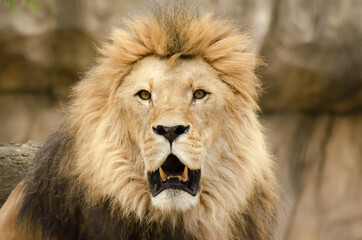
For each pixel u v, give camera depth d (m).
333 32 19.81
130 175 7.06
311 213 21.42
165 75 6.97
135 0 19.75
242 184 7.27
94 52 19.88
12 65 20.11
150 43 7.14
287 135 21.72
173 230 7.04
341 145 21.80
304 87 20.50
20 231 7.82
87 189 7.09
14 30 19.58
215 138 7.15
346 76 20.06
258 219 7.57
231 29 7.60
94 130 7.20
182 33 7.11
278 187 8.17
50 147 7.84
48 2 19.73
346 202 21.50
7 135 20.83
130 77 7.19
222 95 7.20
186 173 6.77
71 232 7.46
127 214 6.98
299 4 19.84
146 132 6.82
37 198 7.70
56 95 21.03
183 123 6.61
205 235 7.15
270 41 19.80
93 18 19.81
